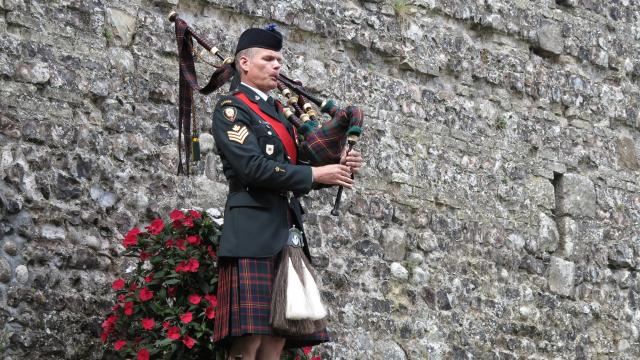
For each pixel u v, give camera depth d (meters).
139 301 8.31
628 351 13.47
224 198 10.12
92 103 9.33
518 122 12.88
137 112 9.61
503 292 12.28
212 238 8.41
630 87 14.27
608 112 13.92
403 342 11.23
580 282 13.12
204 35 10.30
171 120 9.84
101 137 9.30
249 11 10.66
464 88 12.45
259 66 7.64
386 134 11.57
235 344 7.47
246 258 7.31
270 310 7.24
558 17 13.55
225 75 8.02
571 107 13.49
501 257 12.36
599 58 13.94
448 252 11.87
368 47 11.61
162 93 9.81
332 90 11.23
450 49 12.34
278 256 7.42
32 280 8.61
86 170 9.13
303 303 7.20
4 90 8.79
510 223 12.55
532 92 13.09
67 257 8.84
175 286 8.37
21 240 8.63
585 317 13.06
